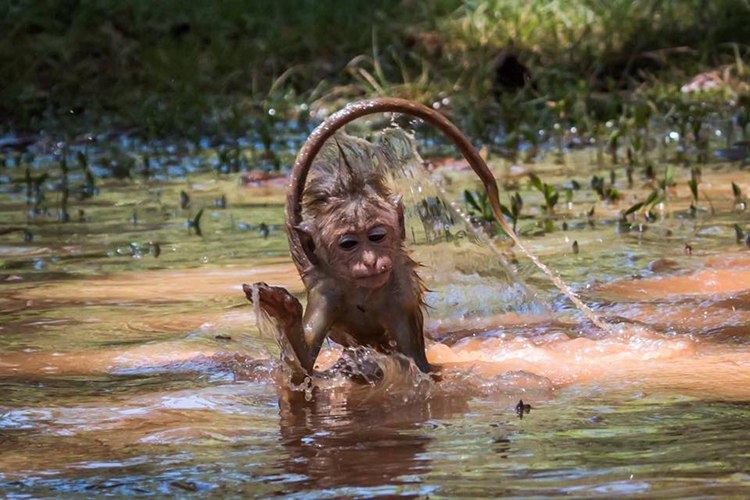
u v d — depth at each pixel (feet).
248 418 24.41
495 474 19.63
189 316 35.29
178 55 91.15
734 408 23.72
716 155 65.21
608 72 88.43
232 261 43.78
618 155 67.62
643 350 29.66
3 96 84.28
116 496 19.25
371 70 89.40
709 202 50.85
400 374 27.22
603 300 35.58
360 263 27.71
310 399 26.07
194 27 99.91
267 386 27.43
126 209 56.29
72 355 30.86
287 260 43.70
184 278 40.98
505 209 47.16
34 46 91.97
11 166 70.69
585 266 40.27
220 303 36.96
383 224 27.91
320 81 88.38
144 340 32.40
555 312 34.50
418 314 29.68
